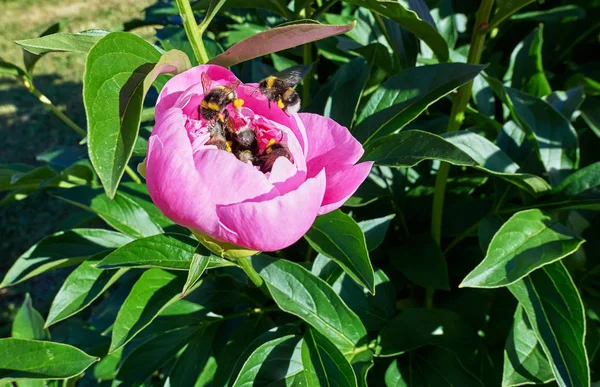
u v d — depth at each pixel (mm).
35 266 317
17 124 1212
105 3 1756
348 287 340
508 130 360
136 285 277
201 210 188
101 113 179
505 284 256
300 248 396
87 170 383
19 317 422
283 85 241
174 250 261
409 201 393
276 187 203
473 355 331
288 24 208
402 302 400
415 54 377
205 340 341
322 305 286
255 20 546
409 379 327
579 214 349
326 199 222
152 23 500
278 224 188
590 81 419
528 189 305
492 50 523
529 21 507
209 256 227
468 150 318
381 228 311
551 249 268
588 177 298
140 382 326
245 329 338
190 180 185
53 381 376
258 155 228
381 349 316
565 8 447
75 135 1176
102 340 451
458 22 513
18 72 381
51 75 1408
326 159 229
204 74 213
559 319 261
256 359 281
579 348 252
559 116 322
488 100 418
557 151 319
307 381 263
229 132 229
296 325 305
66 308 286
